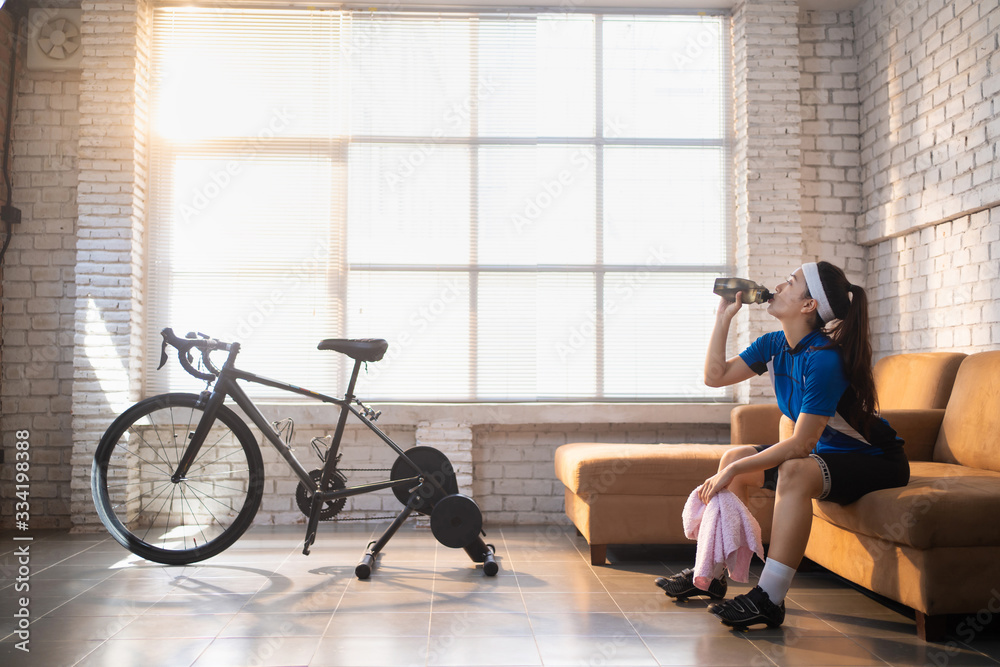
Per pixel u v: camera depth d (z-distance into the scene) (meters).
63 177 3.98
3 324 3.91
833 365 2.18
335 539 3.52
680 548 3.39
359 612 2.32
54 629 2.14
